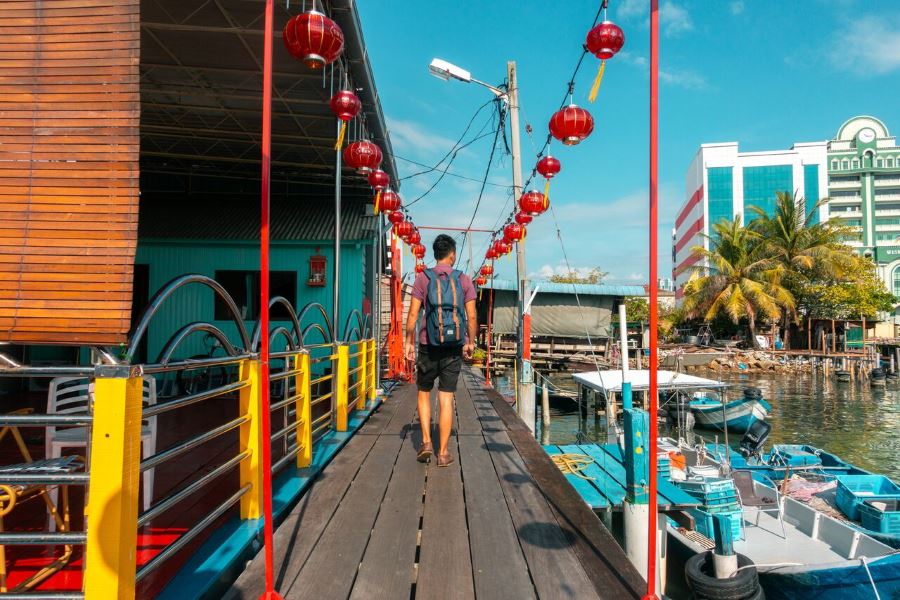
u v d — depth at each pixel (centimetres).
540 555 276
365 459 468
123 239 191
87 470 187
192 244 999
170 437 562
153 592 233
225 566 254
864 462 1405
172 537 294
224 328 980
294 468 420
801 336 3859
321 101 775
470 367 1437
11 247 191
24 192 194
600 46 367
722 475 842
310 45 354
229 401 805
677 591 691
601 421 1720
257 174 1113
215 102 794
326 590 239
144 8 571
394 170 1084
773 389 2702
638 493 416
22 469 238
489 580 251
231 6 564
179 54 666
